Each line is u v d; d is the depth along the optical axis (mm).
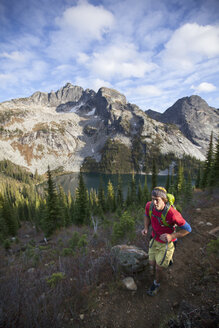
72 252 6262
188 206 8695
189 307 2498
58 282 3283
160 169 186125
